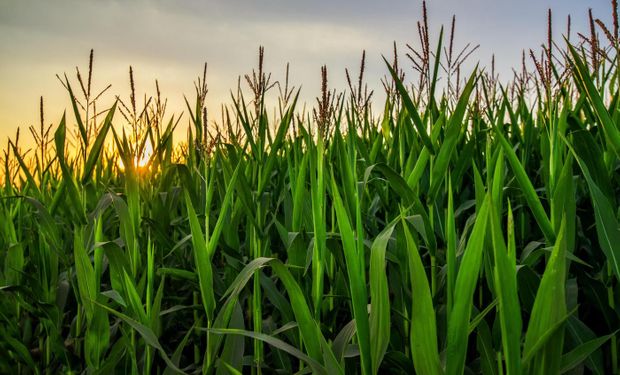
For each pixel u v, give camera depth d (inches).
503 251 39.8
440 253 83.4
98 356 80.4
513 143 112.9
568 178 62.7
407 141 99.9
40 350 105.7
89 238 96.1
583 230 84.1
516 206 91.6
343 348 61.4
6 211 115.9
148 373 79.0
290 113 90.7
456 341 42.5
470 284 41.6
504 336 40.4
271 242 107.6
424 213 73.0
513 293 40.1
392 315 75.1
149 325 75.2
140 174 113.5
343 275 80.2
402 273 72.9
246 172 105.0
